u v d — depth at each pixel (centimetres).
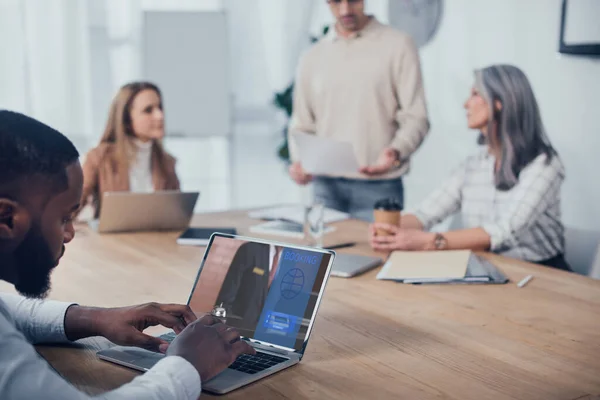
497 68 249
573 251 309
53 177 95
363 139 350
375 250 215
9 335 89
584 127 355
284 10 507
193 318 127
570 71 358
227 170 517
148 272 186
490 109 248
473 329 142
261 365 119
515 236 227
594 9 340
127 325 125
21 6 440
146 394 93
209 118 478
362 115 349
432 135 443
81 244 219
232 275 137
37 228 95
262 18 504
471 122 259
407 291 171
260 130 519
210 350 106
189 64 470
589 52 344
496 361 125
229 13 496
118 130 289
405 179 465
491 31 398
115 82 471
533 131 244
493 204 254
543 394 110
